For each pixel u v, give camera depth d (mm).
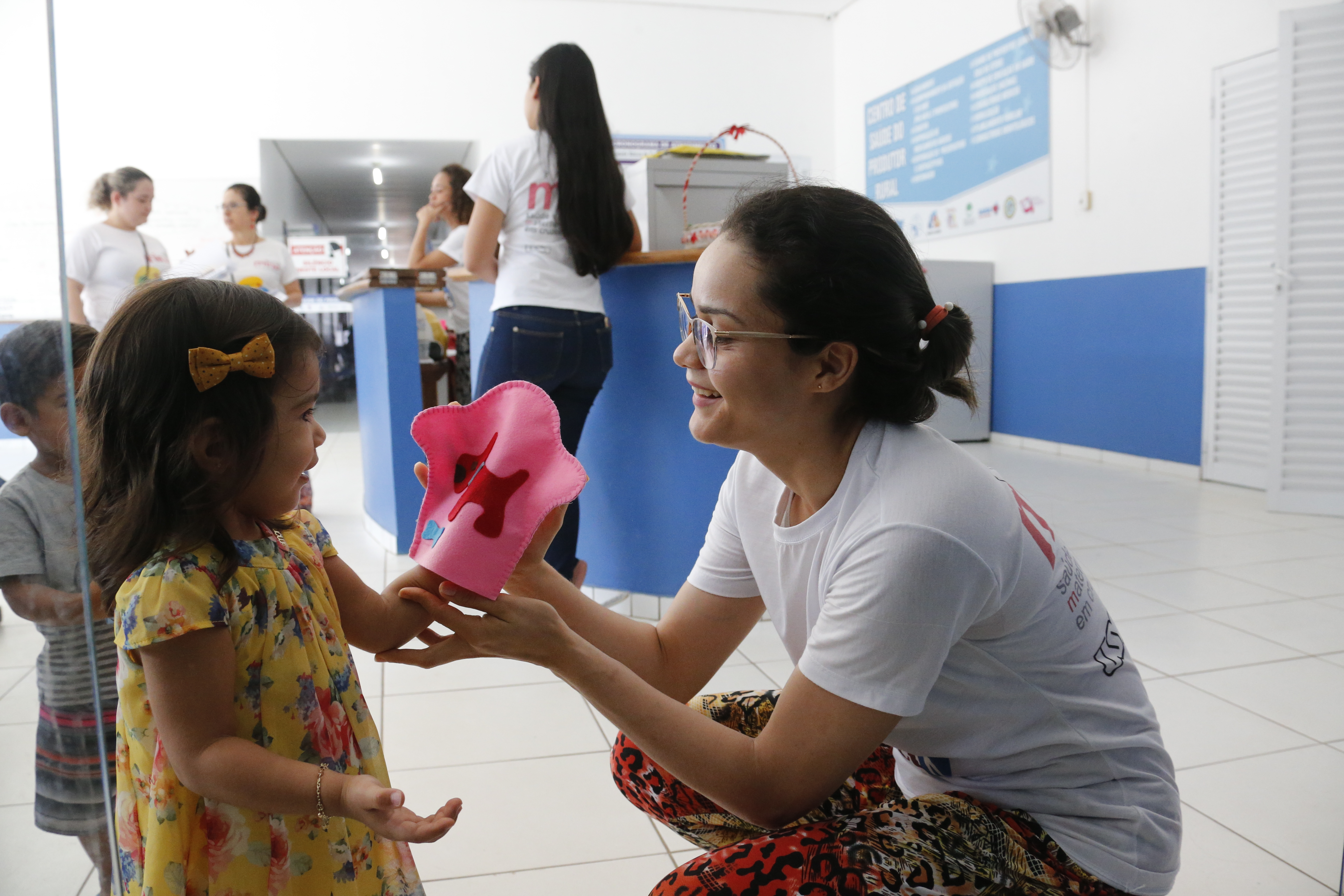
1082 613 904
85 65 6574
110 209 3762
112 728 989
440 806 1672
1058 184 5453
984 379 6027
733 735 864
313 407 886
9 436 768
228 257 4504
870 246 821
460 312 4879
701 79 7461
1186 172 4625
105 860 829
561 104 2381
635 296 2621
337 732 889
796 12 7566
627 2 7262
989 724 893
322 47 6855
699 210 2924
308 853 848
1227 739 1899
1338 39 3709
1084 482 4699
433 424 958
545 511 887
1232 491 4379
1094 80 5125
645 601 2732
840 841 818
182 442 790
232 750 772
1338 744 1869
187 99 6711
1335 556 3215
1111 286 5125
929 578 795
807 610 951
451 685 2234
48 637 789
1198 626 2545
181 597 769
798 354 836
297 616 860
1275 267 3863
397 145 7570
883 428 894
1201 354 4621
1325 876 1443
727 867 825
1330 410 3779
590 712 2076
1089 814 879
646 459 2656
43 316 739
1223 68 4383
